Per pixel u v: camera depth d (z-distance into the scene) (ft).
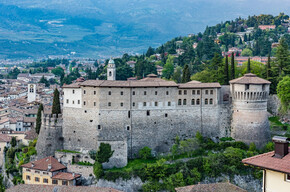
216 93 487.61
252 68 628.28
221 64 629.10
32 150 505.66
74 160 452.76
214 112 488.02
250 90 472.85
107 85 455.63
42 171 437.17
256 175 422.00
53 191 358.02
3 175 516.73
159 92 472.44
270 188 148.56
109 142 444.14
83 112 465.88
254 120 475.31
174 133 476.54
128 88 461.37
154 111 470.80
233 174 424.46
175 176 413.59
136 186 417.28
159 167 422.00
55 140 474.90
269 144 456.45
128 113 462.19
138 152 463.01
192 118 482.69
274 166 146.10
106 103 457.68
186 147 455.22
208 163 430.20
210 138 483.51
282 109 527.81
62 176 427.74
